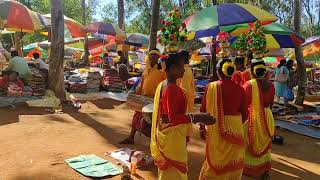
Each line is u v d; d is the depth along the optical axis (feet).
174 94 12.93
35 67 40.96
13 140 24.07
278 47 35.17
